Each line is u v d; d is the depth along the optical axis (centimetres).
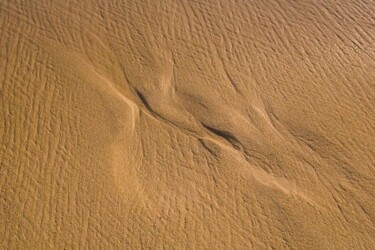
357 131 841
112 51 941
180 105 866
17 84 866
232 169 783
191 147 809
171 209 729
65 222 705
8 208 714
